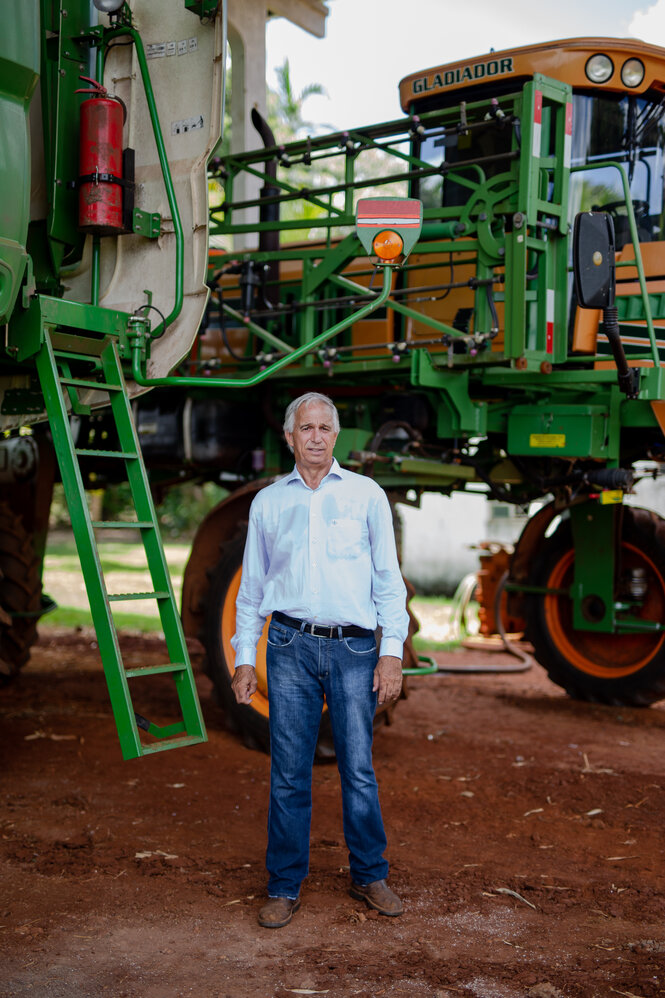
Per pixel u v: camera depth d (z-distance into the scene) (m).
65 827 4.01
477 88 5.48
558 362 4.91
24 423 4.14
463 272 5.41
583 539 6.38
